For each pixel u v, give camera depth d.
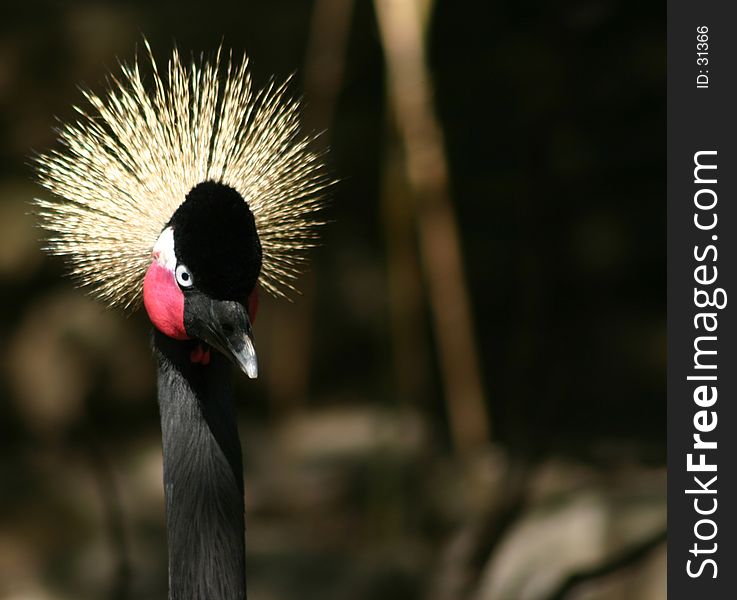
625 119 13.40
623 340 13.41
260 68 13.09
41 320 13.52
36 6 13.66
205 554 5.38
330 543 11.37
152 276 5.27
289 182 5.77
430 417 12.85
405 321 10.49
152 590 10.41
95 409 13.46
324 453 12.59
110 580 10.57
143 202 5.48
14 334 13.54
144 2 13.62
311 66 11.20
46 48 13.52
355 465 12.38
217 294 5.12
